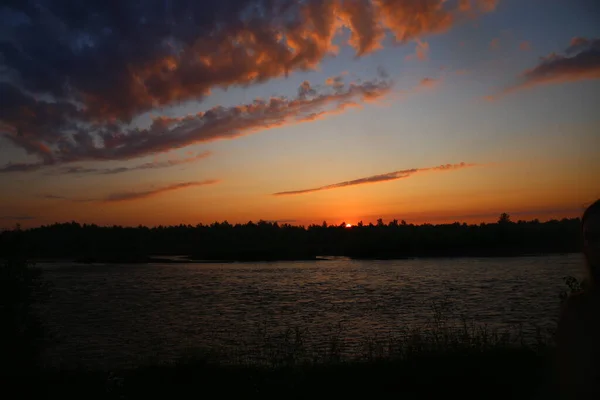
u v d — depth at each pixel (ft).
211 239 577.43
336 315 81.20
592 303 7.64
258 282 173.06
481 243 451.12
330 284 158.40
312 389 22.00
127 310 93.71
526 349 25.73
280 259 401.70
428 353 25.55
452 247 449.48
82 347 53.36
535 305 92.38
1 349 27.07
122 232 561.84
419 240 466.70
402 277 186.39
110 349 52.08
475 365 23.25
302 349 34.24
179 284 165.89
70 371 26.32
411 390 21.34
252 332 63.36
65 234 522.88
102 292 135.33
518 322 68.13
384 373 23.21
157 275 215.31
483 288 135.23
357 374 23.43
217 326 70.74
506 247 437.17
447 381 21.75
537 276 179.01
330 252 464.24
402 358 25.68
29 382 24.25
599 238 7.62
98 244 515.50
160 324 74.18
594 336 7.41
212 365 26.35
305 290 137.49
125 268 276.82
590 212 7.90
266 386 22.59
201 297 121.49
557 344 8.05
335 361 27.78
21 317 29.04
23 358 27.58
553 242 439.22
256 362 33.24
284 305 100.32
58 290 140.36
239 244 547.49
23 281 29.30
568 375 7.63
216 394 22.07
